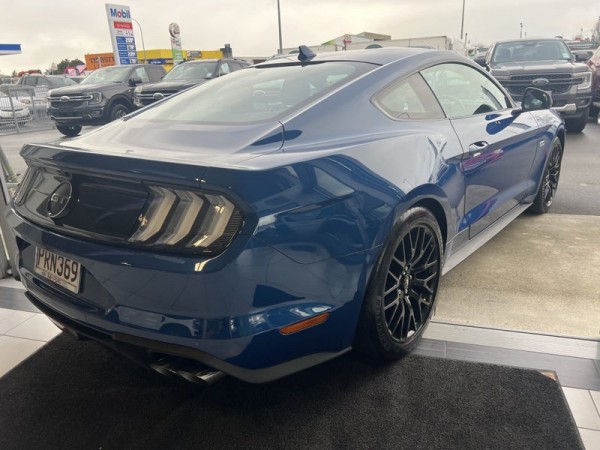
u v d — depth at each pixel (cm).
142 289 179
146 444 204
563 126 449
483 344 256
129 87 1327
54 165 204
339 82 251
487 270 344
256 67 306
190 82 1152
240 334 173
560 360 240
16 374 252
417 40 2461
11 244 347
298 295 185
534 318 280
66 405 229
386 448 196
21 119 1559
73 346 277
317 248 187
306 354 197
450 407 215
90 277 195
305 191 184
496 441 196
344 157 203
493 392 221
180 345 177
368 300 216
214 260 168
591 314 283
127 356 200
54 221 205
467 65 334
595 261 354
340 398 224
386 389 228
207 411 221
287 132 215
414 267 247
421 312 255
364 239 202
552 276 332
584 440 195
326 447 198
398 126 248
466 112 311
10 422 219
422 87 280
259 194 171
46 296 215
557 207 482
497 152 321
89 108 1255
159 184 177
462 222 290
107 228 189
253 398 228
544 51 971
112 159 185
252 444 202
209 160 183
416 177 228
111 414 222
